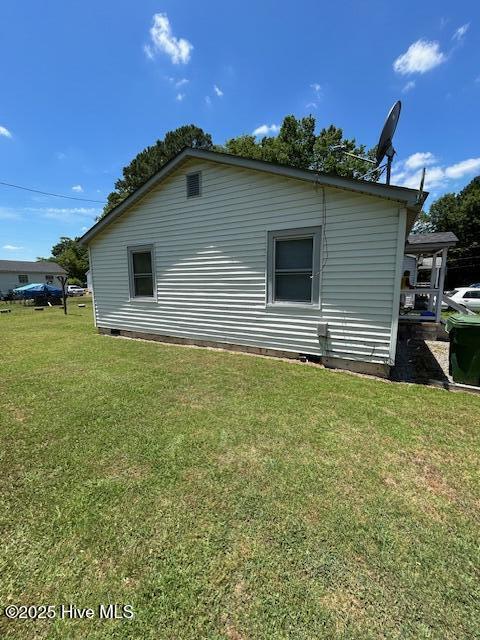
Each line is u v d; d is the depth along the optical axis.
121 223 7.25
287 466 2.36
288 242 5.08
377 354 4.48
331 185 4.34
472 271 29.58
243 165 5.09
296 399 3.65
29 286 23.80
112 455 2.53
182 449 2.60
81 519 1.85
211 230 5.84
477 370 4.04
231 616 1.30
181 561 1.56
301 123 22.69
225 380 4.32
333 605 1.34
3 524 1.83
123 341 7.27
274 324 5.39
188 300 6.43
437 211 32.50
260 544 1.66
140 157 24.64
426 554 1.59
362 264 4.43
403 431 2.90
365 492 2.07
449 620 1.27
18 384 4.25
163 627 1.26
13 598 1.40
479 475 2.26
